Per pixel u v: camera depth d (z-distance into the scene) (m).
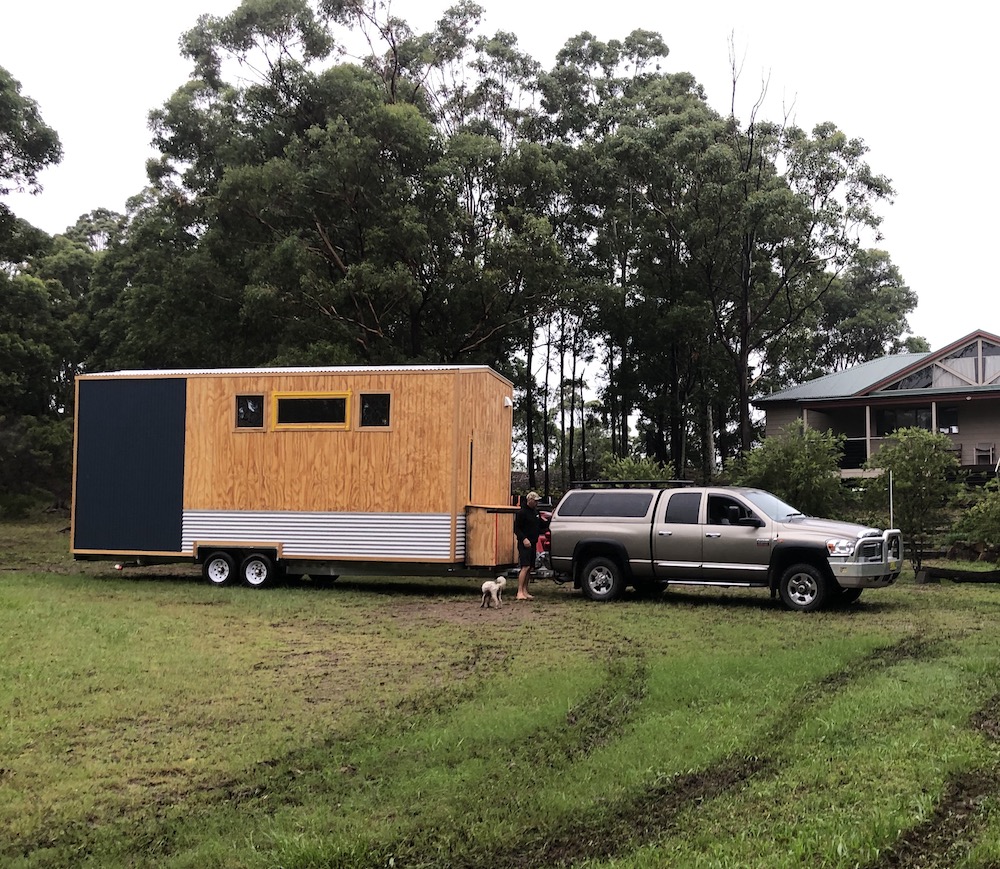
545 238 30.05
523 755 6.26
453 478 15.38
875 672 8.74
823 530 13.33
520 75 39.12
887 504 18.77
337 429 15.95
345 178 28.86
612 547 14.48
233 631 11.44
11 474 43.38
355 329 30.42
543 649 10.23
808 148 31.61
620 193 37.41
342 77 31.09
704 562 13.88
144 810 5.39
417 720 7.13
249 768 6.08
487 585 13.73
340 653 9.98
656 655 9.72
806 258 33.06
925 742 6.34
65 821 5.22
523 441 51.94
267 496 16.23
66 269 54.09
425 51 36.50
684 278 37.84
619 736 6.72
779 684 8.15
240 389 16.44
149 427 16.86
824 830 4.80
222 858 4.67
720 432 48.09
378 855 4.70
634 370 41.47
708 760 6.07
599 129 39.25
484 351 33.16
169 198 34.94
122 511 16.88
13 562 21.94
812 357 48.38
